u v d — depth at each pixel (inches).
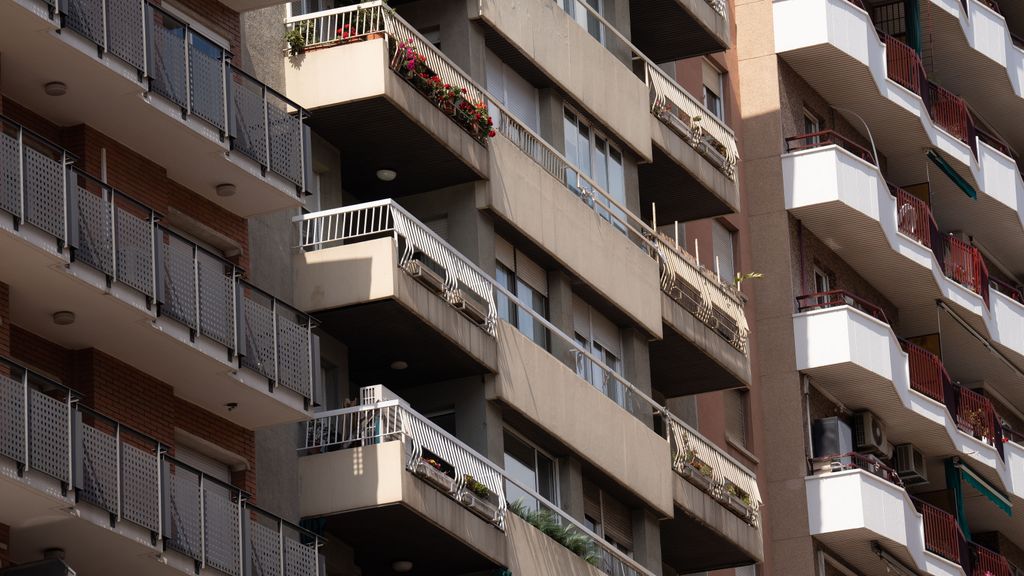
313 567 1642.5
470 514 1777.8
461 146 1882.4
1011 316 2955.2
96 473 1462.8
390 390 1860.2
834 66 2632.9
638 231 2138.3
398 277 1752.0
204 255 1642.5
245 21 1785.2
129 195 1622.8
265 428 1711.4
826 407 2571.4
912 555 2529.5
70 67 1534.2
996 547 2994.6
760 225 2568.9
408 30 1859.0
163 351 1581.0
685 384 2288.4
